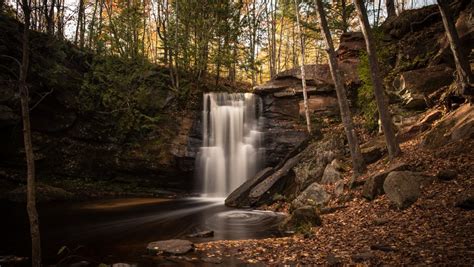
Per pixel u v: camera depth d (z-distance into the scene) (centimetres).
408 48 1748
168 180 2095
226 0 2445
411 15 1819
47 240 1020
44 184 1833
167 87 2331
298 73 2267
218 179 2102
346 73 2119
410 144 1295
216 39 2498
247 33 3030
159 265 746
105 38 2209
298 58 4066
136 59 2219
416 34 1770
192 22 2400
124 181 2102
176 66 2319
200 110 2289
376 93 1252
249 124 2255
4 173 1817
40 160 1900
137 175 2102
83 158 2041
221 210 1513
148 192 2078
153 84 2244
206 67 2605
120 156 2072
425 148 1185
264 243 879
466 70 1198
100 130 2078
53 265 779
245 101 2302
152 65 2323
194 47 2398
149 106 2173
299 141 2005
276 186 1596
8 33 1677
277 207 1438
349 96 2075
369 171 1259
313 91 2175
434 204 858
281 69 4212
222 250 841
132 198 1912
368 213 980
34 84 1780
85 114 2027
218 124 2247
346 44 2212
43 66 1828
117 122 2098
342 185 1275
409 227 784
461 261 546
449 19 1208
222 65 2816
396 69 1717
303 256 728
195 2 2355
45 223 1262
